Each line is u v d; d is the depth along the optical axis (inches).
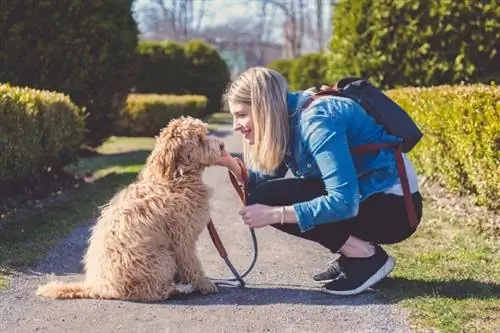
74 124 426.9
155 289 184.5
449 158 316.5
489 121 261.9
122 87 575.2
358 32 501.0
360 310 178.2
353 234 189.6
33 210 336.5
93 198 370.3
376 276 189.5
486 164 269.0
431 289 192.5
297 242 267.7
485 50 451.5
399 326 166.4
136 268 182.7
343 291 189.5
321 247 259.1
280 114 180.1
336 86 190.4
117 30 553.9
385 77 489.7
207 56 1226.6
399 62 484.1
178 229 184.5
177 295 189.8
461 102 288.2
